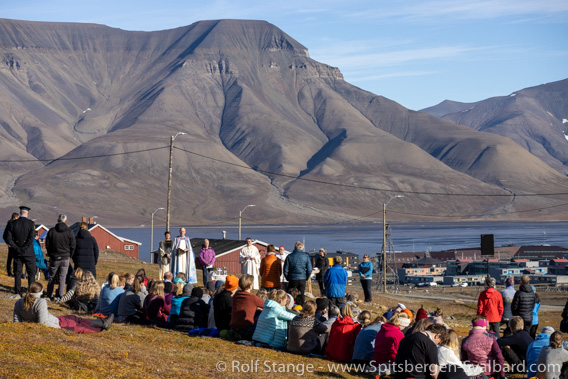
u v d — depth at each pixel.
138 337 20.47
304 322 20.80
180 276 26.95
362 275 41.12
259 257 34.59
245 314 21.67
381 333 18.91
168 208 60.19
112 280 24.25
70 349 16.56
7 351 15.56
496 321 24.44
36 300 19.28
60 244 26.41
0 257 54.78
